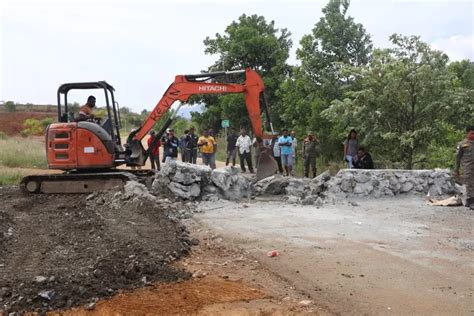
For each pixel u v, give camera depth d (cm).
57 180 1399
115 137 1448
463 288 605
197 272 659
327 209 1130
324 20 2266
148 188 1310
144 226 876
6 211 1116
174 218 974
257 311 529
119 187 1284
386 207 1154
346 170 1305
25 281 580
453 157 1617
